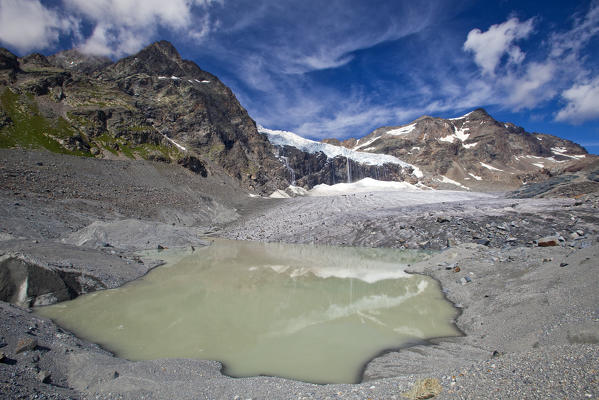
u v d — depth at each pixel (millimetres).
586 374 4410
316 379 8023
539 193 65625
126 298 15992
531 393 4395
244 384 7191
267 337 11070
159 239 35188
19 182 43344
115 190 56625
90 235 28719
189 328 12008
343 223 45688
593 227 29281
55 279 15336
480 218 37125
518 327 9641
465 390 5062
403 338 10797
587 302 8914
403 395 5473
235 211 70438
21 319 10219
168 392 6633
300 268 24719
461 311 13305
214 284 19359
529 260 16312
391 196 70312
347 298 16141
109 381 7066
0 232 22484
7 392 5727
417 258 29188
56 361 7898
